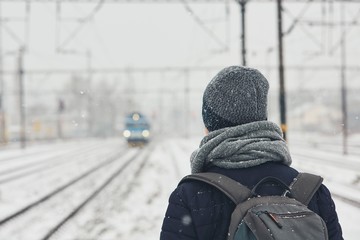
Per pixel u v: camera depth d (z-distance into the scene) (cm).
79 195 1473
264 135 173
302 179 173
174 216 162
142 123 4238
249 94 172
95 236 937
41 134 7438
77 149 3978
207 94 179
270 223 148
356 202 1019
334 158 2602
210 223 160
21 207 1189
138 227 1009
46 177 1942
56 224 1002
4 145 4422
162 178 1866
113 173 2030
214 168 173
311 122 7988
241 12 1594
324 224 155
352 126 6712
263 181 166
